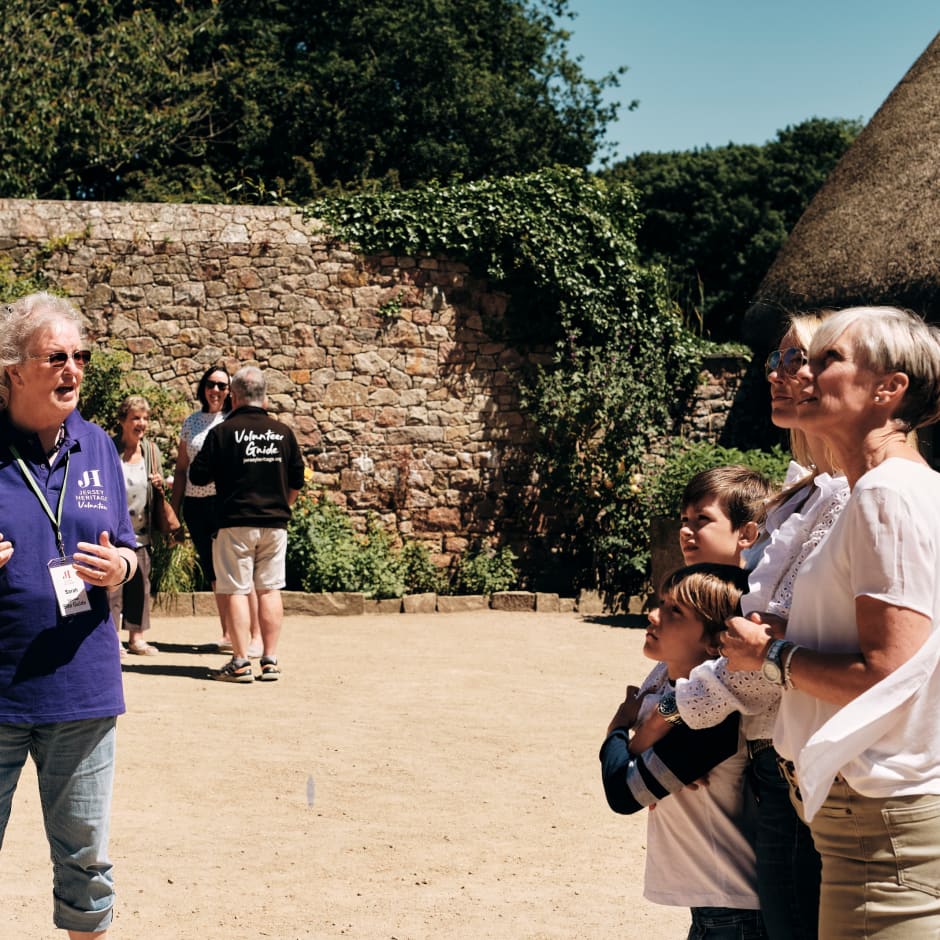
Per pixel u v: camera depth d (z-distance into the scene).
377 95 23.25
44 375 2.97
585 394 13.17
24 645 2.94
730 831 2.70
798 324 2.66
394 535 13.00
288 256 12.67
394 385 12.98
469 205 13.12
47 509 3.02
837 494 2.51
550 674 8.42
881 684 2.10
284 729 6.38
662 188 29.72
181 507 11.43
